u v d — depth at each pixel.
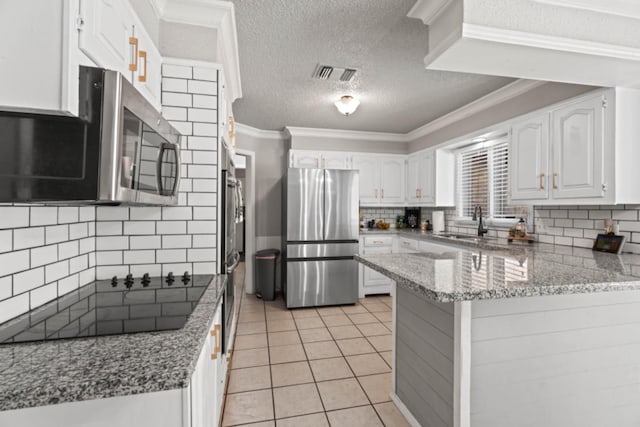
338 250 3.80
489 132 3.13
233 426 1.72
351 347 2.68
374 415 1.82
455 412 1.36
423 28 1.92
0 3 0.73
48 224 1.22
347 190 3.83
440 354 1.49
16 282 1.06
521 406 1.41
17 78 0.74
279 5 1.72
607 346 1.50
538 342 1.42
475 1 1.43
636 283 1.22
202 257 1.76
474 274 1.34
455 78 2.65
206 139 1.76
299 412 1.84
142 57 1.34
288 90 2.94
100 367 0.76
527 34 1.47
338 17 1.83
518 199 2.66
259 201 4.52
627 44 1.59
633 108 1.98
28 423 0.67
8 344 0.87
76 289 1.43
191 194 1.75
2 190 0.81
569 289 1.16
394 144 4.73
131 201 0.99
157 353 0.83
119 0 1.12
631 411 1.54
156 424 0.74
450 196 4.04
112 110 0.85
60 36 0.75
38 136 0.82
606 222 2.29
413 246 3.95
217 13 1.74
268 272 4.03
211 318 1.09
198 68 1.75
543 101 2.54
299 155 4.29
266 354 2.55
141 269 1.69
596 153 2.05
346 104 2.96
